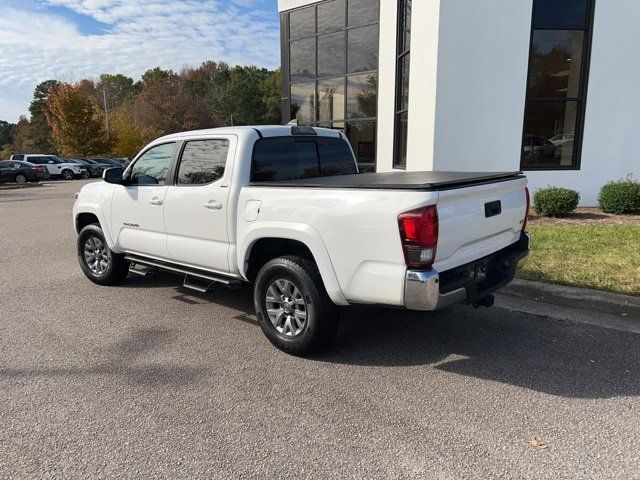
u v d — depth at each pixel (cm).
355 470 265
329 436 296
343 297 374
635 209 963
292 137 486
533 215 968
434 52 1027
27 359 410
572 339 436
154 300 570
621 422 306
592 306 503
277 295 422
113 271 614
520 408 325
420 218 327
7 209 1567
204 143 471
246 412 325
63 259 802
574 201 934
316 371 384
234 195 436
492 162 1075
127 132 5650
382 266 348
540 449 280
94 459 277
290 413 323
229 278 465
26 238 1012
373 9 1415
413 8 1088
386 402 335
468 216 366
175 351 425
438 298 339
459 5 1006
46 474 265
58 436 300
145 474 264
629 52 1041
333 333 401
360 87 1489
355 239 358
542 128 1099
